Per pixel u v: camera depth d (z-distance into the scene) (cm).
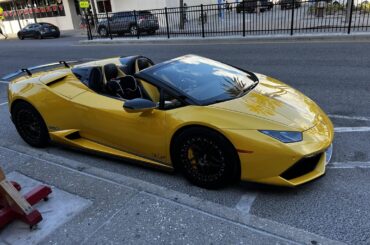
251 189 338
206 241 271
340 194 320
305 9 1784
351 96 611
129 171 396
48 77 469
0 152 473
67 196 348
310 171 319
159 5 2742
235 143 308
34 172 405
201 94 359
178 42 1667
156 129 354
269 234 274
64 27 3603
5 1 4034
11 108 481
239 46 1339
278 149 298
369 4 1706
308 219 290
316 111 366
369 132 450
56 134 444
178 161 355
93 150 418
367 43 1143
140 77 383
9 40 3153
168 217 304
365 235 267
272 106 345
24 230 303
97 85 424
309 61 942
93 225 302
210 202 321
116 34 2177
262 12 1758
